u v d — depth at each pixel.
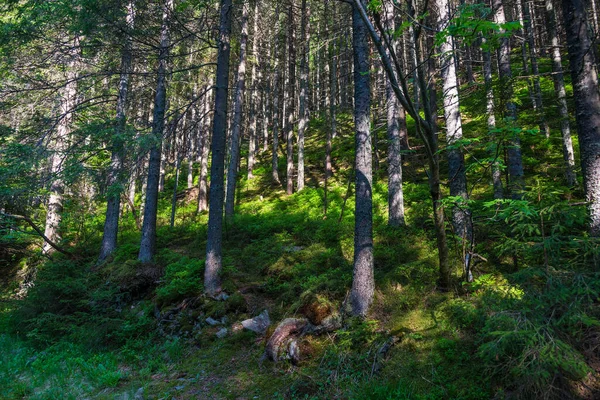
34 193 11.00
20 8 9.65
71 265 10.69
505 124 4.85
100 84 14.00
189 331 7.85
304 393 5.14
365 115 7.14
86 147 9.55
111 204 13.33
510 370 3.96
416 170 15.75
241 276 9.68
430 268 7.20
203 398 5.45
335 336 6.23
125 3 9.81
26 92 11.58
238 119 17.38
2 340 8.45
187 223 17.23
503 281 5.98
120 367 6.91
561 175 11.27
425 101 4.75
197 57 19.02
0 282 15.10
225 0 10.10
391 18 10.99
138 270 10.53
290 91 28.59
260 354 6.46
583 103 5.33
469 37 3.93
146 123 11.15
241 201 20.14
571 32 5.52
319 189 18.16
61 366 7.00
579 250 4.70
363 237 6.74
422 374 4.85
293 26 23.44
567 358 3.54
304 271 8.87
